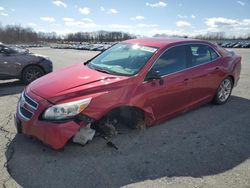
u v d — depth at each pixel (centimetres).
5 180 321
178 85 469
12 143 409
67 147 394
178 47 490
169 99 462
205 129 469
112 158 369
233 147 407
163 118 470
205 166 354
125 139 423
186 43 508
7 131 454
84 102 365
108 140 415
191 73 496
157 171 341
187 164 358
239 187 311
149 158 371
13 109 580
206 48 552
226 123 497
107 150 389
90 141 407
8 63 829
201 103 546
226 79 593
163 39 522
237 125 489
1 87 829
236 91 729
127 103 400
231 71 595
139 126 442
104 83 393
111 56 495
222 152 391
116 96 391
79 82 397
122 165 353
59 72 462
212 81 550
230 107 586
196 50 525
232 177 331
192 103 518
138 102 414
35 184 315
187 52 502
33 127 368
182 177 329
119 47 519
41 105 366
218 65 562
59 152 381
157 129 463
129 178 326
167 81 452
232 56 620
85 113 366
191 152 389
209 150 396
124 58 471
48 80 423
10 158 368
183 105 497
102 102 378
